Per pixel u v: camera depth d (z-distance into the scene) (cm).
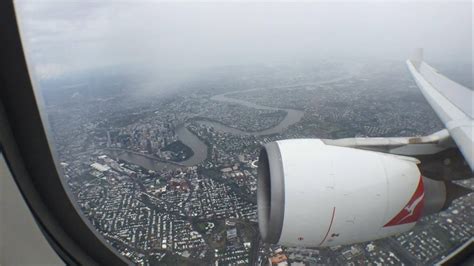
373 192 263
